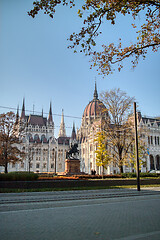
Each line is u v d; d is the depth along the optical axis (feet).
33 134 502.79
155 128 310.86
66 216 38.70
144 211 43.91
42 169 435.53
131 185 102.68
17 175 84.99
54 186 84.94
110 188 88.94
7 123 147.95
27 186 80.38
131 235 27.94
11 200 55.62
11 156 145.59
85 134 478.59
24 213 41.22
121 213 41.70
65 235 27.71
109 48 54.08
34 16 42.98
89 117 484.74
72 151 156.97
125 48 53.78
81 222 34.42
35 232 28.96
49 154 447.83
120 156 140.05
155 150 301.63
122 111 142.10
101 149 138.62
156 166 306.55
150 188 95.20
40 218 37.11
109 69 55.47
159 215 40.11
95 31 46.44
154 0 44.62
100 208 46.93
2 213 41.16
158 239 26.55
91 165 351.87
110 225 32.73
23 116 525.34
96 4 43.62
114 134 140.97
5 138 145.79
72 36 47.06
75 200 58.29
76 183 89.66
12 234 28.07
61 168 456.86
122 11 45.70
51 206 48.85
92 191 78.23
